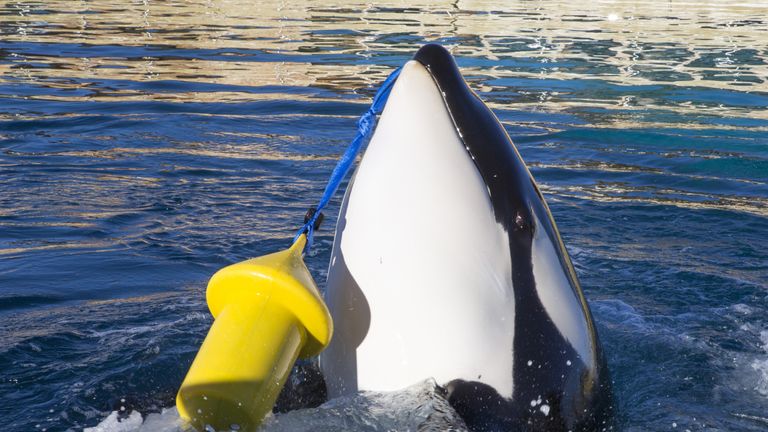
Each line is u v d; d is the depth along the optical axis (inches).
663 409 151.0
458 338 122.9
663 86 472.7
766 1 881.5
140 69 474.9
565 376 128.3
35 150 311.7
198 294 198.1
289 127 359.6
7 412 141.7
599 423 134.3
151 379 155.6
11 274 205.5
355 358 127.7
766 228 260.8
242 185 281.6
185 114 375.2
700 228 259.3
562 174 309.6
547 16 745.6
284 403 130.8
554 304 128.6
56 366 159.0
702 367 168.7
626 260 230.2
